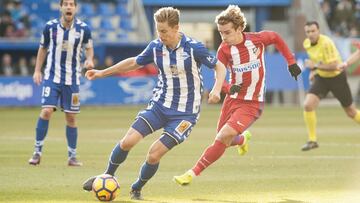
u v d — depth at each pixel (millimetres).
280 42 27391
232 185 26703
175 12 22531
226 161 34500
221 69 23203
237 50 26781
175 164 33094
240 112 26219
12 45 80375
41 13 89688
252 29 96562
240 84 26812
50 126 56031
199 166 24422
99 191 22609
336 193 24938
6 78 74500
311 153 38344
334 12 94250
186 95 23141
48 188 25375
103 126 56094
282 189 25781
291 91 84375
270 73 81562
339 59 41031
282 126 57531
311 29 40750
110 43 83938
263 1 94500
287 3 94375
